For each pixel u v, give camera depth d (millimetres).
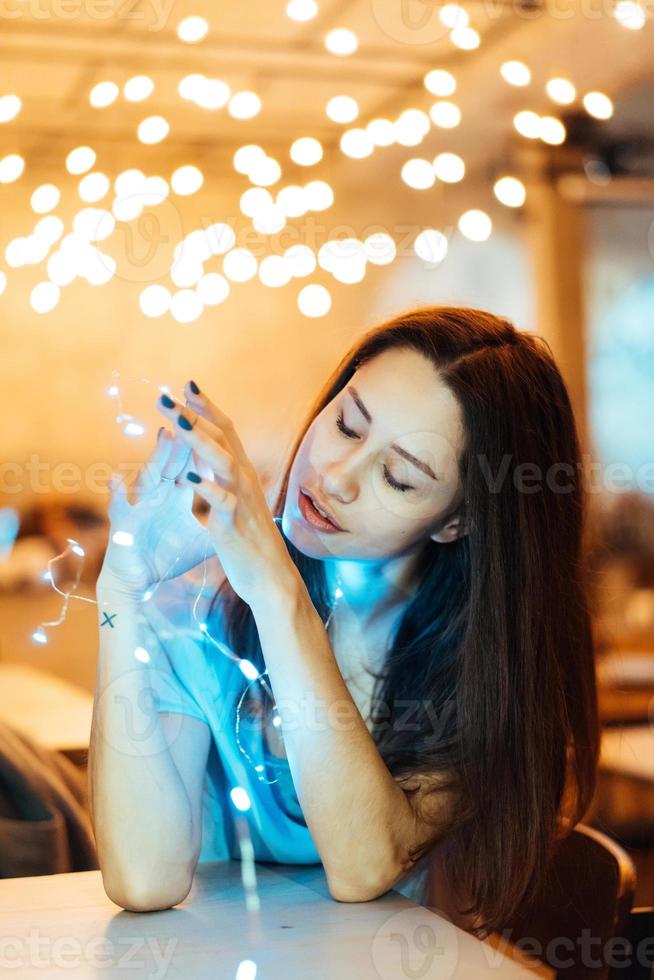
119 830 955
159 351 4609
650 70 3441
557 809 1206
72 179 3889
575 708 1253
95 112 3695
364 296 3914
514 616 1144
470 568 1165
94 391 4609
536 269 4531
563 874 1174
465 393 1107
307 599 1026
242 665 1044
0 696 2455
